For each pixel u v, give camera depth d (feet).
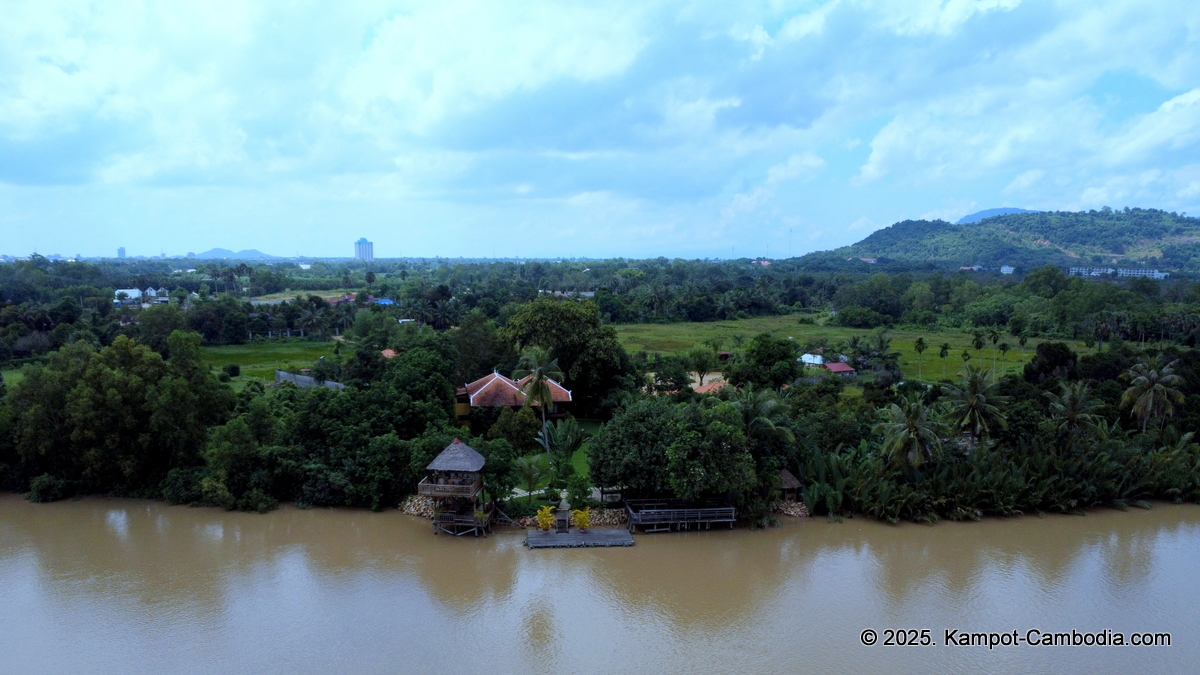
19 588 124.67
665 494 159.43
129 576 129.70
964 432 191.93
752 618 117.39
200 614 116.47
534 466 173.68
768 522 156.87
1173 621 119.34
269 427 174.81
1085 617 120.37
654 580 130.52
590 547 143.95
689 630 113.39
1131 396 204.03
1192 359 257.34
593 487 165.99
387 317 383.86
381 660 103.76
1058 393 229.66
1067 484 170.30
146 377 174.09
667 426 155.94
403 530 152.05
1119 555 146.10
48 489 166.81
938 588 129.90
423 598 122.52
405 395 184.34
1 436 172.65
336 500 164.35
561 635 111.14
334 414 172.55
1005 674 102.83
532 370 212.23
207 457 164.14
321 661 103.30
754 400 169.27
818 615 118.93
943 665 104.83
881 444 185.57
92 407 164.25
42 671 100.32
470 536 148.36
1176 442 199.41
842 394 267.39
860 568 137.39
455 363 243.40
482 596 123.24
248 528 152.46
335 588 125.80
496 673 100.78
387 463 164.35
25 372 174.60
